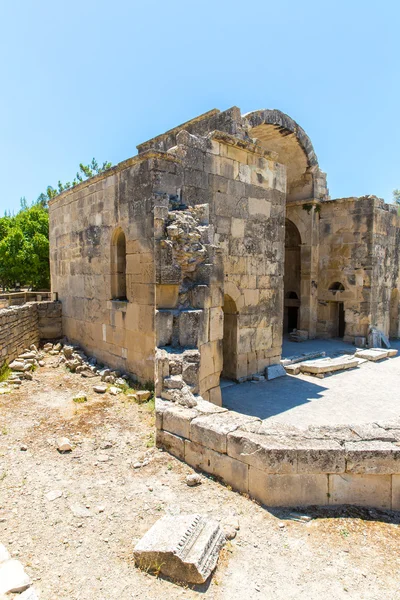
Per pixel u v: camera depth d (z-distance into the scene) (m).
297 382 10.60
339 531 3.96
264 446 4.36
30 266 21.98
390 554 3.67
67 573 3.38
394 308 18.23
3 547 3.52
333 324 17.00
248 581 3.32
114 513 4.23
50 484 4.81
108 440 6.09
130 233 8.84
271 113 12.46
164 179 8.09
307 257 16.45
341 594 3.21
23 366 10.01
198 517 3.80
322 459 4.31
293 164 15.93
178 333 6.73
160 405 5.82
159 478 4.94
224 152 9.33
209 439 4.96
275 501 4.33
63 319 13.45
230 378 10.32
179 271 6.92
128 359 9.30
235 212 9.66
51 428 6.56
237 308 9.95
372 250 15.31
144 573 3.39
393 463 4.31
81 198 11.27
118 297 9.96
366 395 9.62
